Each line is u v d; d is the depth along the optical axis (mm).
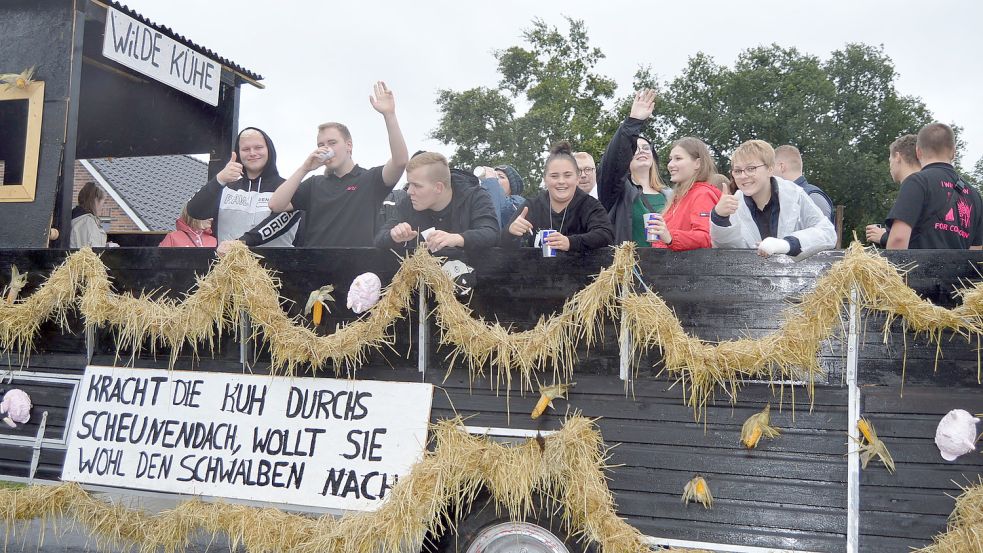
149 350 4266
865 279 3170
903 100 38281
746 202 3953
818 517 3219
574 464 3389
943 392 3176
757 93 37156
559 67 29000
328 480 3766
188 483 3994
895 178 4656
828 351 3279
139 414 4172
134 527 4051
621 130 4512
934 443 3158
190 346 4176
